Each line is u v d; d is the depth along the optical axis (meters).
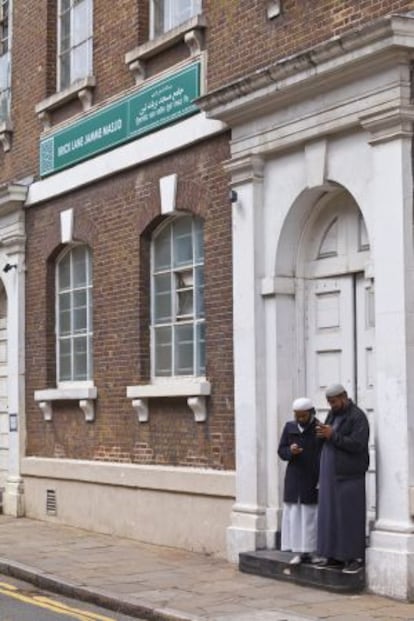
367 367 11.27
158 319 14.45
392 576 10.05
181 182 13.66
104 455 15.20
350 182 11.05
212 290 13.05
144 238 14.59
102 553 13.23
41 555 13.12
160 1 14.70
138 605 10.05
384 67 10.41
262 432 12.09
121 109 14.95
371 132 10.65
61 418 16.38
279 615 9.46
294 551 11.07
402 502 10.13
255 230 12.24
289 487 11.14
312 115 11.38
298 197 11.77
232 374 12.67
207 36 13.30
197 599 10.27
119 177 15.05
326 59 10.81
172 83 13.84
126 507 14.54
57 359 16.86
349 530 10.41
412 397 10.20
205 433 13.10
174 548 13.48
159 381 14.34
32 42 17.64
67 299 16.66
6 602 10.91
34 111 17.45
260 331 12.17
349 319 11.56
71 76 16.80
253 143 12.20
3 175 18.55
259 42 12.38
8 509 17.33
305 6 11.69
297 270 12.13
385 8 10.63
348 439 10.41
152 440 14.11
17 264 17.53
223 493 12.59
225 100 12.24
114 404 15.01
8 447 17.81
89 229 15.76
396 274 10.33
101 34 15.66
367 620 9.20
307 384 12.06
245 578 11.33
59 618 10.05
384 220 10.48
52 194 16.66
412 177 10.35
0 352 18.62
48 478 16.52
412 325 10.26
